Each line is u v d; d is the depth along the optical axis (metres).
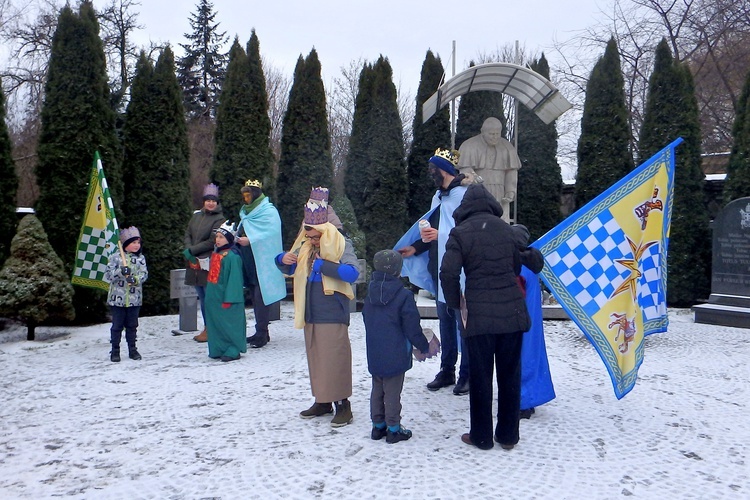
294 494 3.52
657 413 5.10
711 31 17.84
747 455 4.18
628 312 5.02
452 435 4.50
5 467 3.94
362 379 6.12
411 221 13.66
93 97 9.61
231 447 4.25
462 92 11.06
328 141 12.95
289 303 12.33
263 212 7.81
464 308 4.12
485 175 10.94
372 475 3.77
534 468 3.90
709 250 11.99
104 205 7.39
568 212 15.33
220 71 34.22
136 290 7.03
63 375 6.31
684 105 11.98
